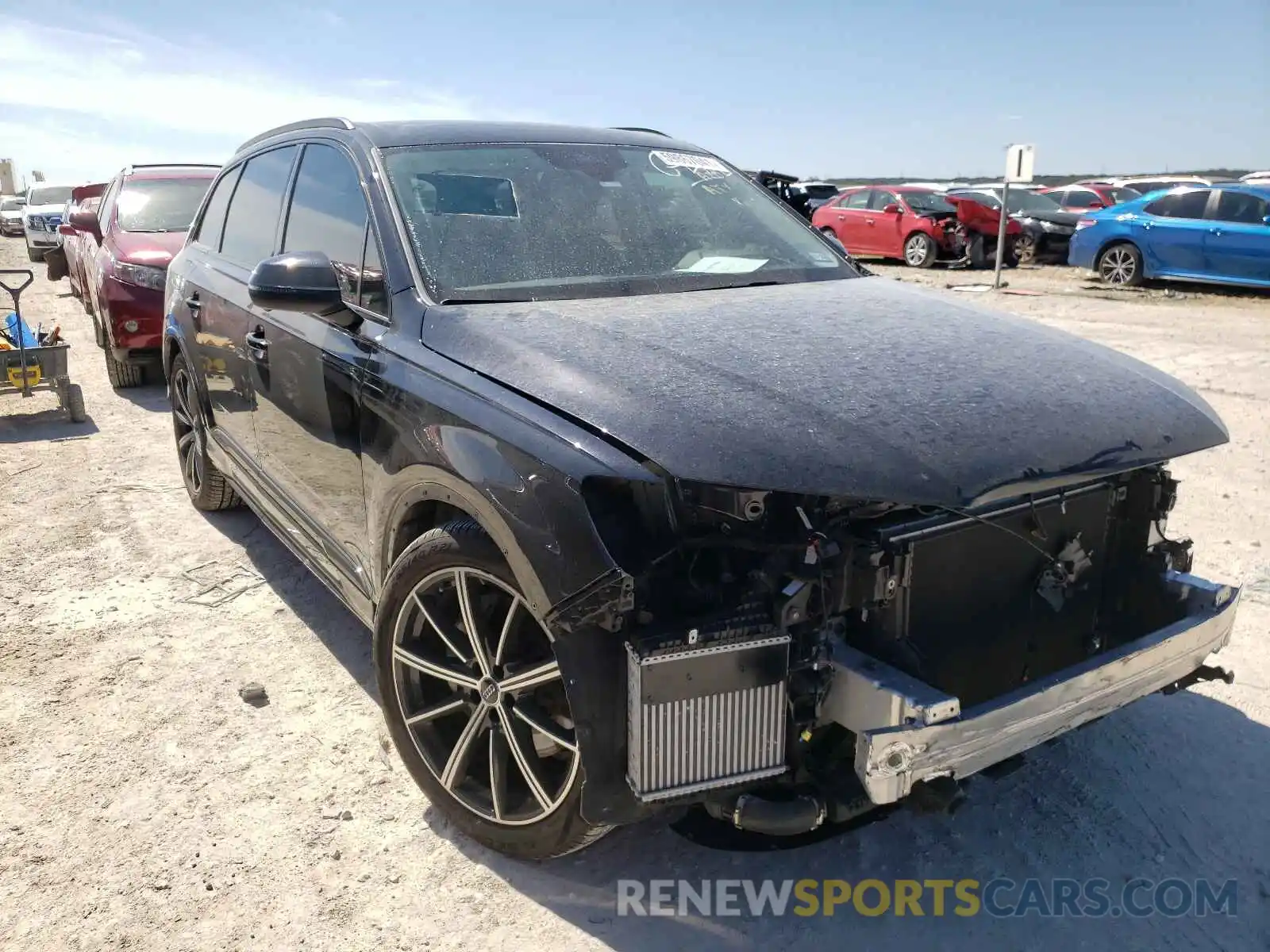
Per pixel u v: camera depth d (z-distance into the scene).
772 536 2.09
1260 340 10.08
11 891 2.48
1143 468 2.59
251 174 4.34
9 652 3.69
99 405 7.78
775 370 2.28
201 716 3.28
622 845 2.66
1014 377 2.37
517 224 3.10
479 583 2.41
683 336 2.48
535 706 2.35
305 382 3.19
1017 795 2.86
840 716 2.11
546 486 2.11
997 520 2.36
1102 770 2.96
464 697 2.56
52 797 2.85
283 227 3.74
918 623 2.28
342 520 3.11
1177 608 2.58
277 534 3.77
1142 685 2.35
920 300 3.08
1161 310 12.53
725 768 2.05
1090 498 2.55
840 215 19.75
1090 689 2.21
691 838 2.44
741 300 2.92
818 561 2.06
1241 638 3.69
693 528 2.08
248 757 3.05
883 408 2.14
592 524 2.03
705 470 1.97
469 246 2.96
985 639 2.42
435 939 2.34
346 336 2.97
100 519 5.12
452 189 3.15
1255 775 2.92
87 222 8.65
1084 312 12.45
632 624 2.03
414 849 2.65
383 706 2.77
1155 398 2.41
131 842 2.67
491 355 2.45
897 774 1.98
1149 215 14.64
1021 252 18.62
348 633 3.87
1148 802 2.81
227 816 2.77
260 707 3.34
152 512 5.25
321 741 3.14
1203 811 2.78
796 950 2.30
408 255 2.88
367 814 2.79
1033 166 14.49
